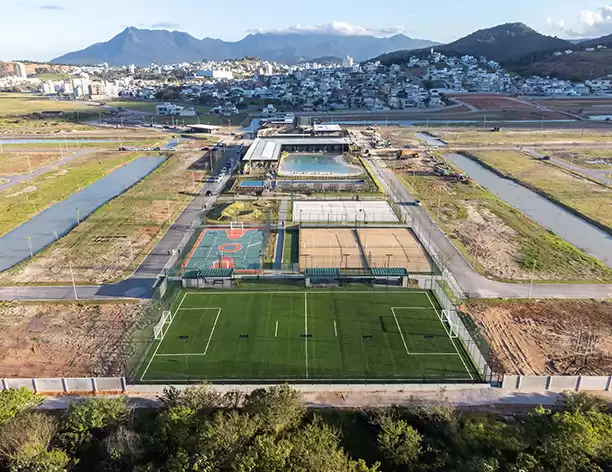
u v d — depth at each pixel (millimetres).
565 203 123312
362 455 42969
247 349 60594
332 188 137750
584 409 46531
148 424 45156
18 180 148750
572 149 194375
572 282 79438
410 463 40500
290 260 87750
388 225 105375
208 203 124562
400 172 160750
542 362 58344
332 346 61125
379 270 78500
